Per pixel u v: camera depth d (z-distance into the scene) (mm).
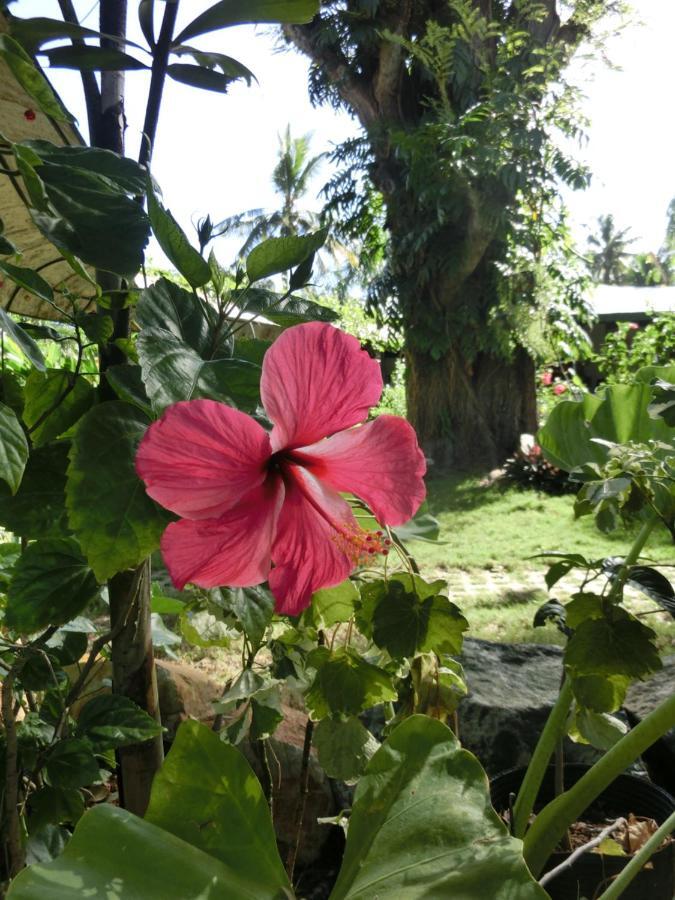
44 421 1223
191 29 1104
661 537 7438
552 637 4723
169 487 749
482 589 6211
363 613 1208
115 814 884
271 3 1078
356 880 920
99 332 1137
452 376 12031
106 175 1002
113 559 875
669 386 1526
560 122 10430
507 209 10570
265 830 933
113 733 1213
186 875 854
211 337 914
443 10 11422
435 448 12109
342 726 1286
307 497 850
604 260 45156
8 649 1279
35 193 933
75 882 814
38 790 1289
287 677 1434
